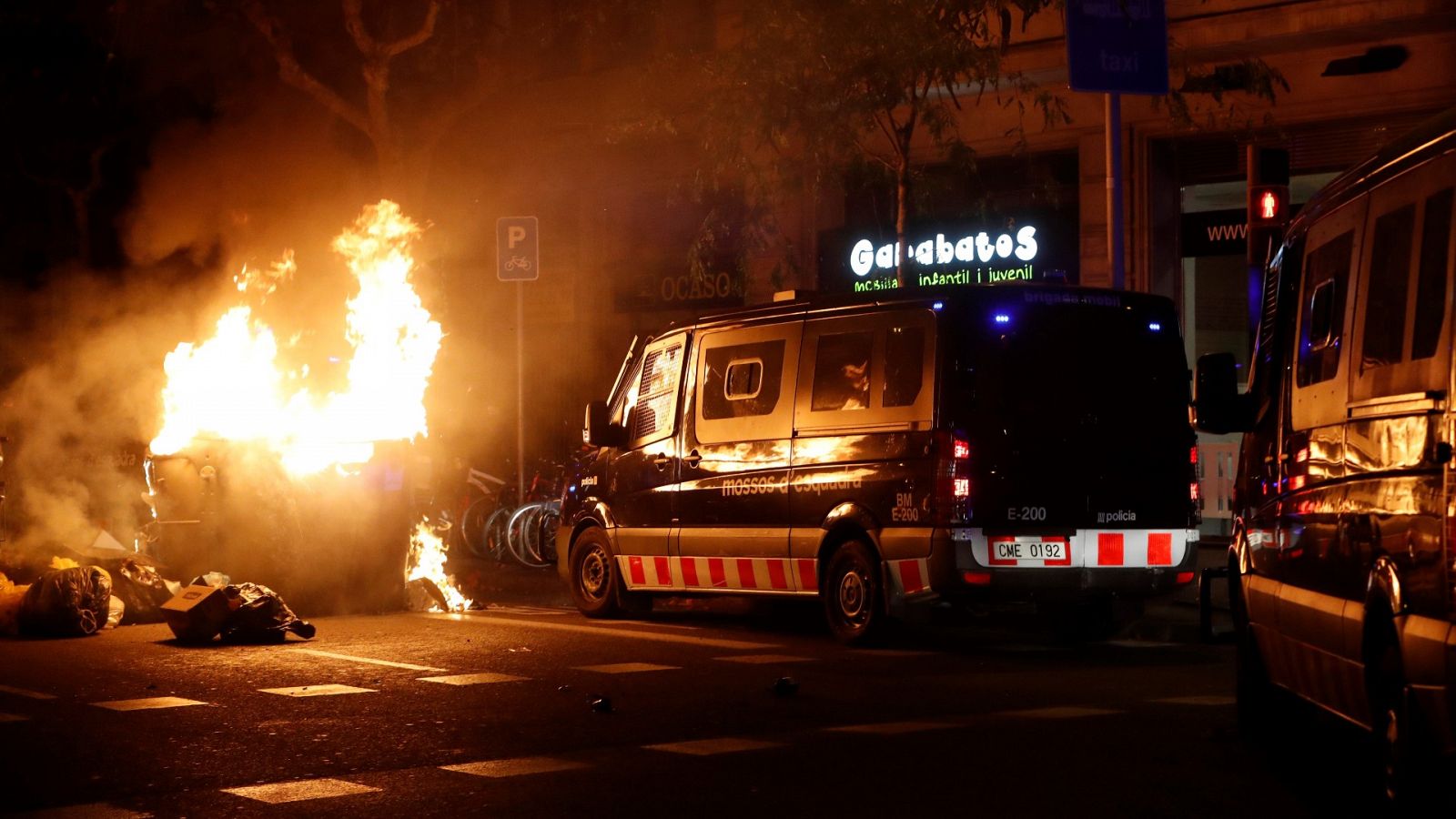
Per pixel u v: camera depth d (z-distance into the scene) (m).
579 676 10.23
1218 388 8.37
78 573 12.38
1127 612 12.26
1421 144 5.84
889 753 7.70
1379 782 7.05
